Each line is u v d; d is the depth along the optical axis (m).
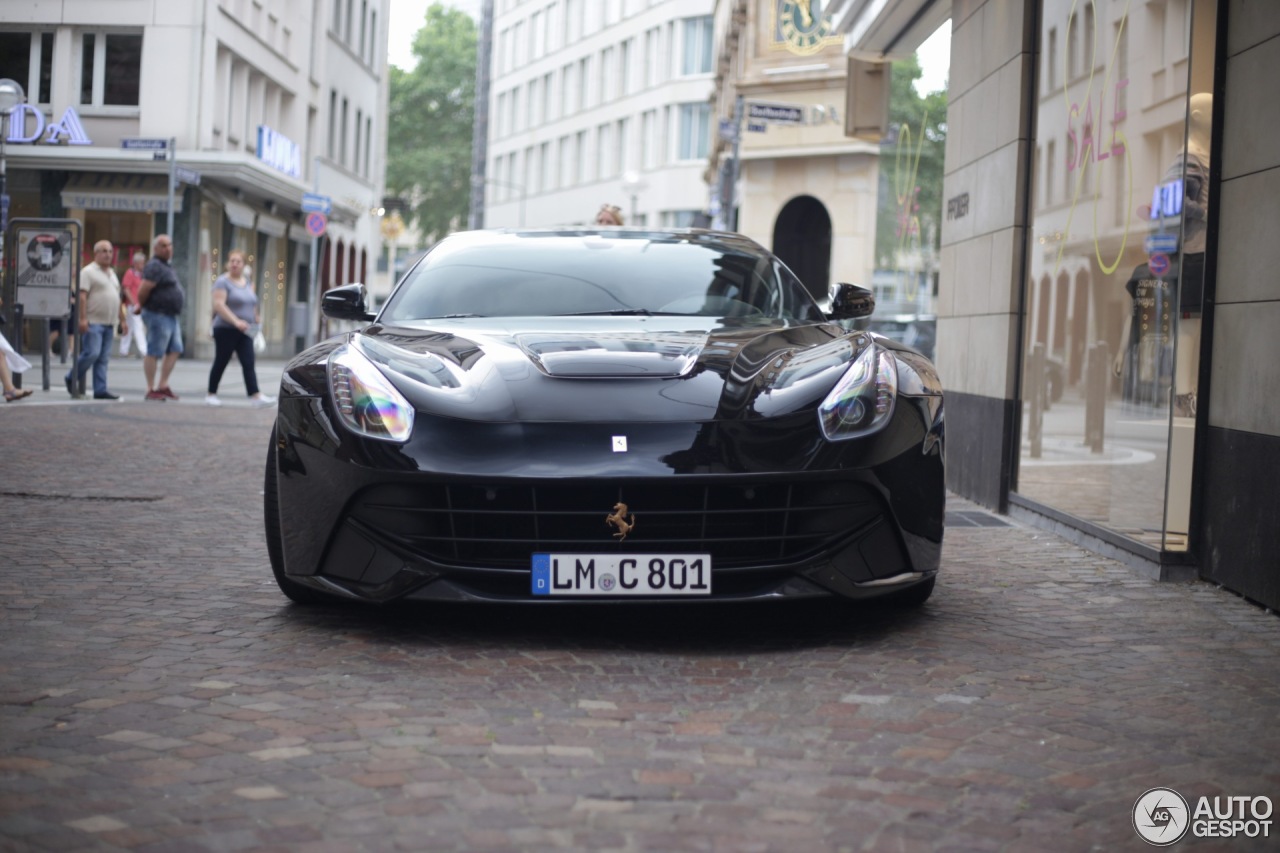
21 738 3.08
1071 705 3.61
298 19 35.53
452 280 5.36
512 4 72.25
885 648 4.20
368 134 45.66
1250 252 5.12
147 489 7.57
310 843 2.50
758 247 5.83
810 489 4.07
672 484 3.93
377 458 4.05
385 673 3.78
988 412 7.99
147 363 14.75
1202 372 5.44
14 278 14.48
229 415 13.12
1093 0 6.81
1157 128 5.88
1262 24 5.06
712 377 4.23
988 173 8.24
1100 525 6.23
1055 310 7.09
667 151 53.69
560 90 65.25
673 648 4.15
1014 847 2.57
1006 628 4.55
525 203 70.25
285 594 4.65
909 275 13.46
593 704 3.50
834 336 4.82
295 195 33.19
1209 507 5.44
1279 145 4.92
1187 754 3.21
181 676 3.69
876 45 13.08
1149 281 5.87
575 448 3.97
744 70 28.44
